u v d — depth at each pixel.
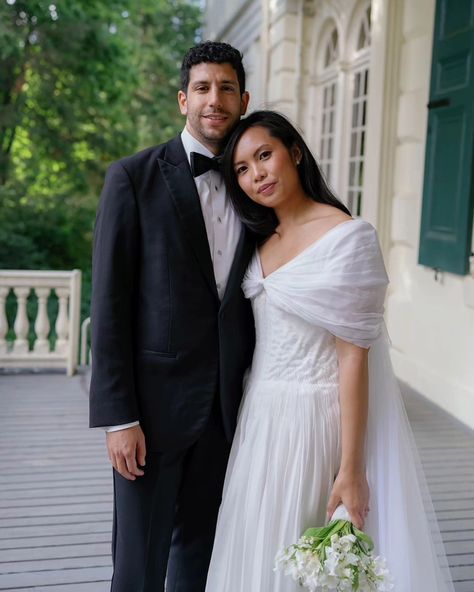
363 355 1.59
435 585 1.66
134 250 1.66
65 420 4.23
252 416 1.69
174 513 1.80
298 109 7.78
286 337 1.64
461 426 4.05
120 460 1.64
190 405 1.70
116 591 1.72
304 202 1.71
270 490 1.61
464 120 4.08
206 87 1.67
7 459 3.54
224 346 1.72
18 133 14.34
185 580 1.90
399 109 5.16
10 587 2.28
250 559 1.62
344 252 1.57
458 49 4.12
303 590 1.55
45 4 12.18
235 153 1.65
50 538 2.65
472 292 4.07
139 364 1.69
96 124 14.59
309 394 1.62
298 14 7.73
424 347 4.75
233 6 11.80
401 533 1.64
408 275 5.04
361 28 6.49
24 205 13.73
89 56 13.20
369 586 1.40
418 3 4.84
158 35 19.53
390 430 1.70
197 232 1.67
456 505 2.98
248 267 1.75
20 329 5.43
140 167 1.68
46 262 13.67
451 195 4.23
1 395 4.76
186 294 1.68
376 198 5.30
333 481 1.63
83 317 10.85
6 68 12.73
